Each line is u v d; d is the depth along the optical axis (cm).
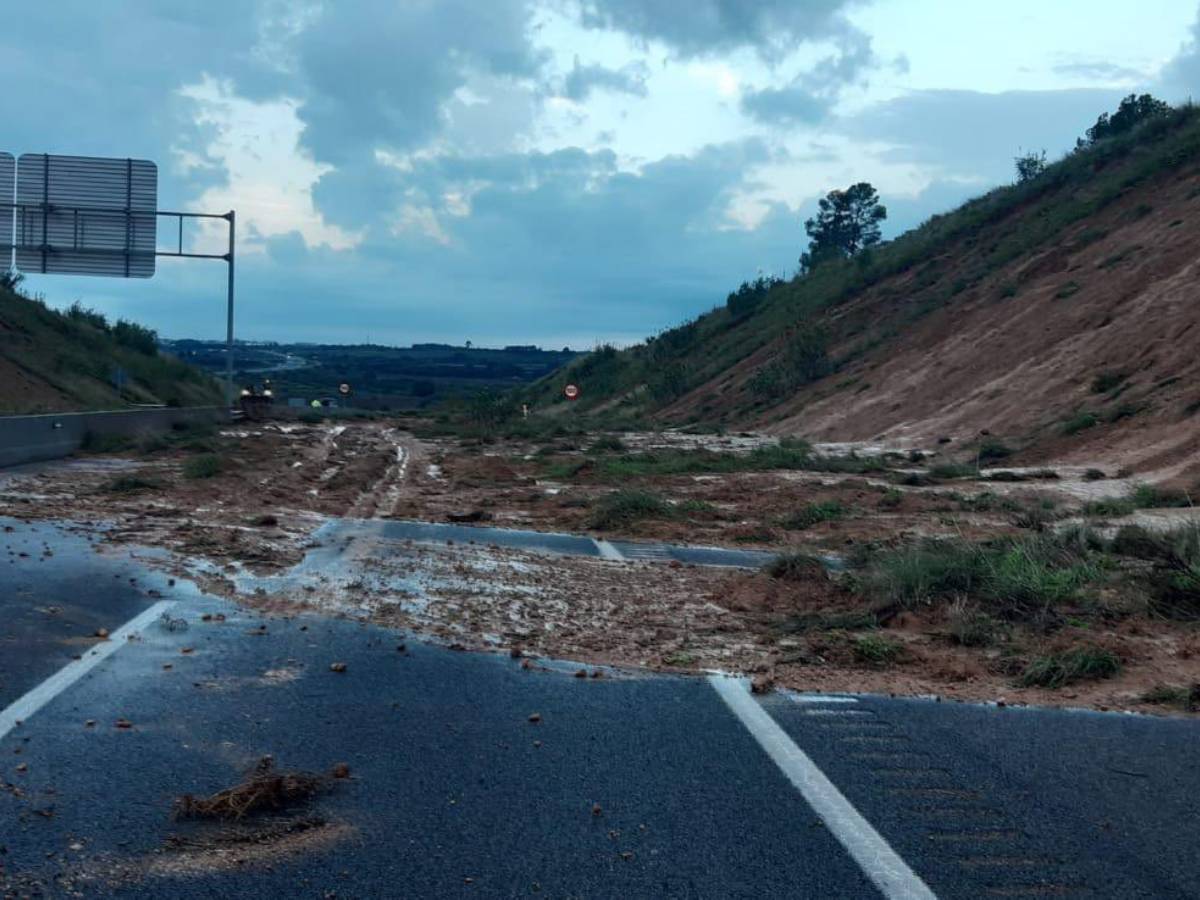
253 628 964
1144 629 1061
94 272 3928
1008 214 6112
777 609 1145
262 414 5419
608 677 855
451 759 656
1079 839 563
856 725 752
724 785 625
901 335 5188
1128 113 7388
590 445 3906
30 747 651
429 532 1672
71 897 472
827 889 498
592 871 511
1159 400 2980
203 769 628
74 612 986
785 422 4859
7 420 2503
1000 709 806
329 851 526
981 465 2997
